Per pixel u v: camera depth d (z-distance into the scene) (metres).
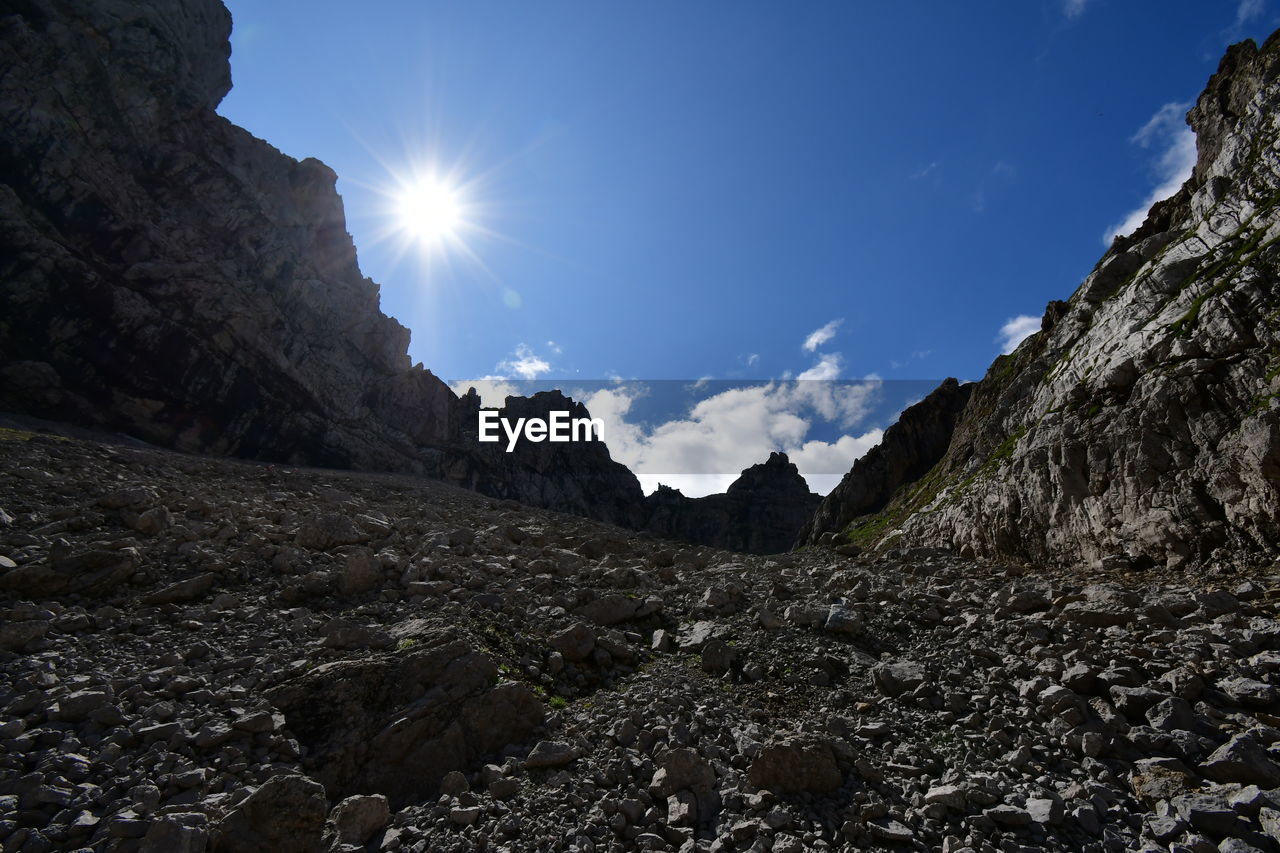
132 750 7.36
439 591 14.95
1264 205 26.78
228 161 78.25
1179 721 8.34
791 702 10.41
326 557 17.08
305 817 6.39
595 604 14.77
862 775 7.79
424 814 7.14
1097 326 34.62
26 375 51.44
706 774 7.71
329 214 95.69
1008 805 6.97
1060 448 27.23
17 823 5.92
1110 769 7.67
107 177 63.09
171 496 19.95
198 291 65.56
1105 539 23.14
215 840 5.94
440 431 105.75
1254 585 14.03
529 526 33.94
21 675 8.70
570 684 11.25
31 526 15.26
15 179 56.56
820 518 100.06
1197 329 23.22
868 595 16.48
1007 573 23.11
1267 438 17.36
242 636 11.52
